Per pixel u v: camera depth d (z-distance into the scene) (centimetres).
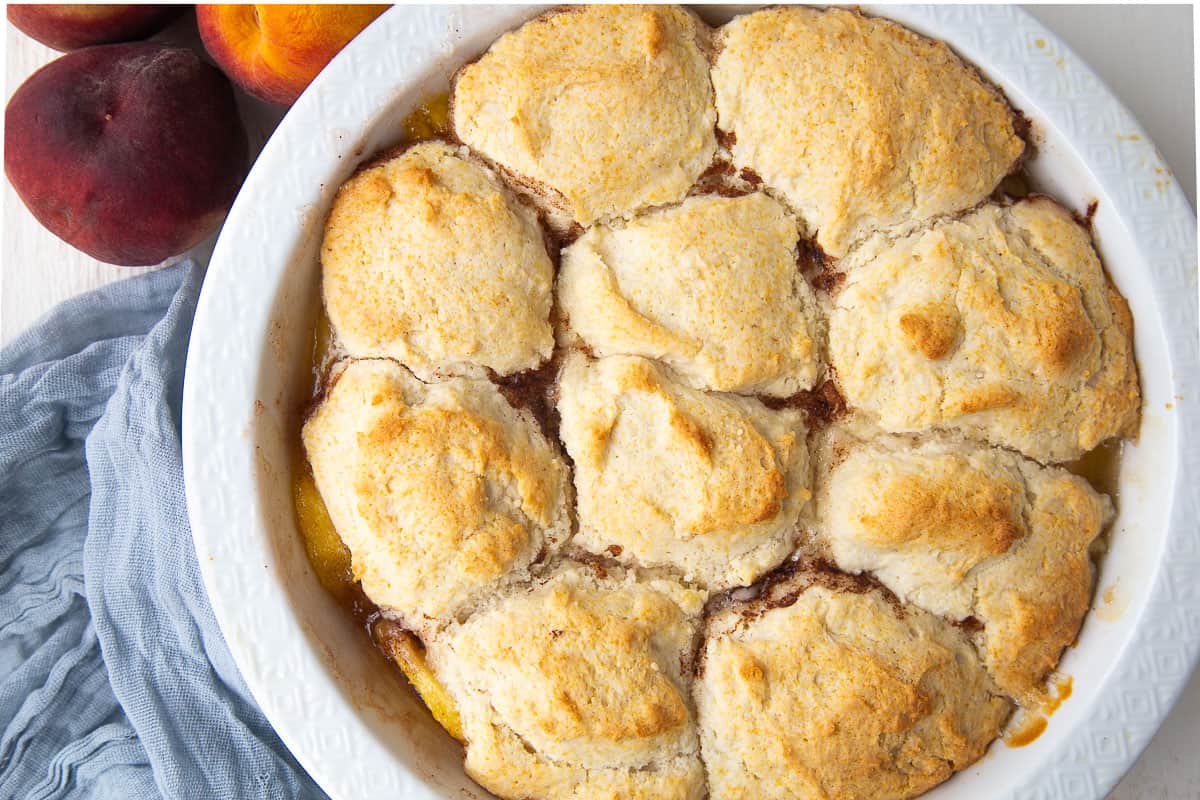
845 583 54
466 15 54
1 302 66
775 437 53
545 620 53
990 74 56
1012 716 55
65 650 64
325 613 55
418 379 53
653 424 53
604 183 54
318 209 54
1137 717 54
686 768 53
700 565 54
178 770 61
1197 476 55
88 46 64
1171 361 55
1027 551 55
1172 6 62
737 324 53
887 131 54
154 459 62
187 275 64
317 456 54
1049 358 54
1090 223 56
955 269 54
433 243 53
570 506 54
